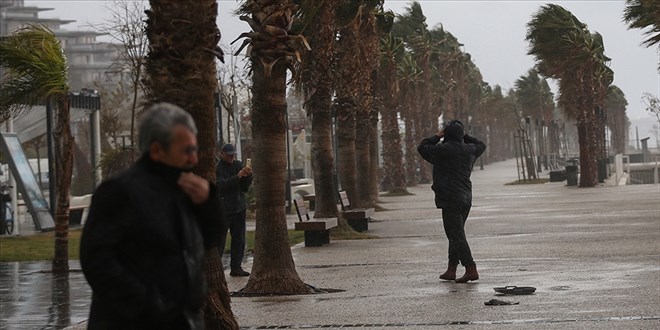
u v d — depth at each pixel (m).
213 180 11.96
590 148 74.31
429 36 104.94
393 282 20.19
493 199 61.66
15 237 38.75
